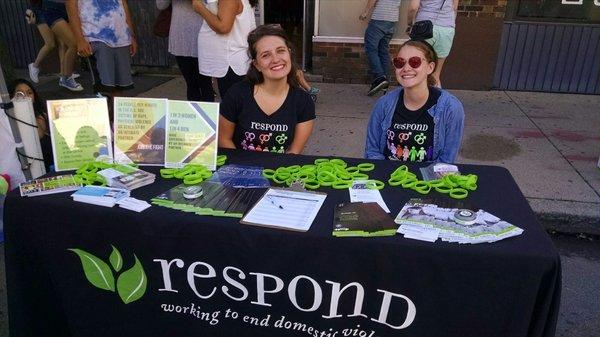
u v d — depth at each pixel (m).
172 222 1.71
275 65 2.44
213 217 1.72
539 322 1.59
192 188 1.88
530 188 3.72
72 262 1.89
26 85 3.22
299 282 1.69
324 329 1.77
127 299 1.90
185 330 1.91
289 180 2.04
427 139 2.56
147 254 1.79
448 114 2.50
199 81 4.31
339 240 1.59
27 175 2.95
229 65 3.65
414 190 1.97
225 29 3.45
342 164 2.23
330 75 6.82
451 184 1.96
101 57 4.36
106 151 2.20
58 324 2.09
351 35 6.58
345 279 1.64
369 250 1.58
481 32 6.21
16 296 1.95
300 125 2.67
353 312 1.71
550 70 6.32
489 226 1.63
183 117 2.17
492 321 1.61
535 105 5.84
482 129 4.95
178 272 1.79
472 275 1.55
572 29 6.08
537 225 1.69
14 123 2.82
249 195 1.90
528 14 6.13
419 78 2.41
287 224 1.66
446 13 4.98
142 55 7.47
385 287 1.63
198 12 3.48
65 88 6.56
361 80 6.75
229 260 1.71
